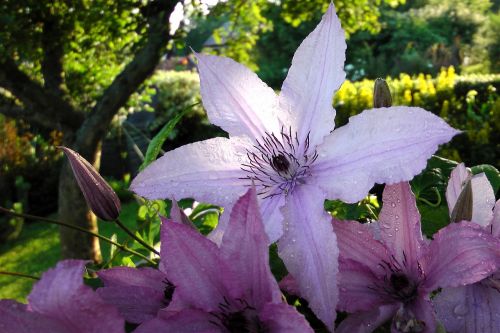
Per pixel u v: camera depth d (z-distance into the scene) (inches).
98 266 13.7
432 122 7.5
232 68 9.7
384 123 7.8
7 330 6.5
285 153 9.3
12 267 90.9
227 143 9.5
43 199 121.8
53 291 6.2
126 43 82.2
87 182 10.0
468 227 7.1
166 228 7.2
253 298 7.3
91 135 69.8
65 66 86.8
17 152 118.5
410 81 102.3
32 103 70.7
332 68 9.3
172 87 140.0
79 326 6.3
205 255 7.2
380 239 8.6
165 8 66.8
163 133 11.8
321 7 84.9
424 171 12.2
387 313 7.7
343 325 7.8
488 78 101.9
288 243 8.0
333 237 7.5
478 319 7.6
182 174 9.1
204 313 7.3
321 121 9.2
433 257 7.5
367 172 7.8
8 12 66.5
